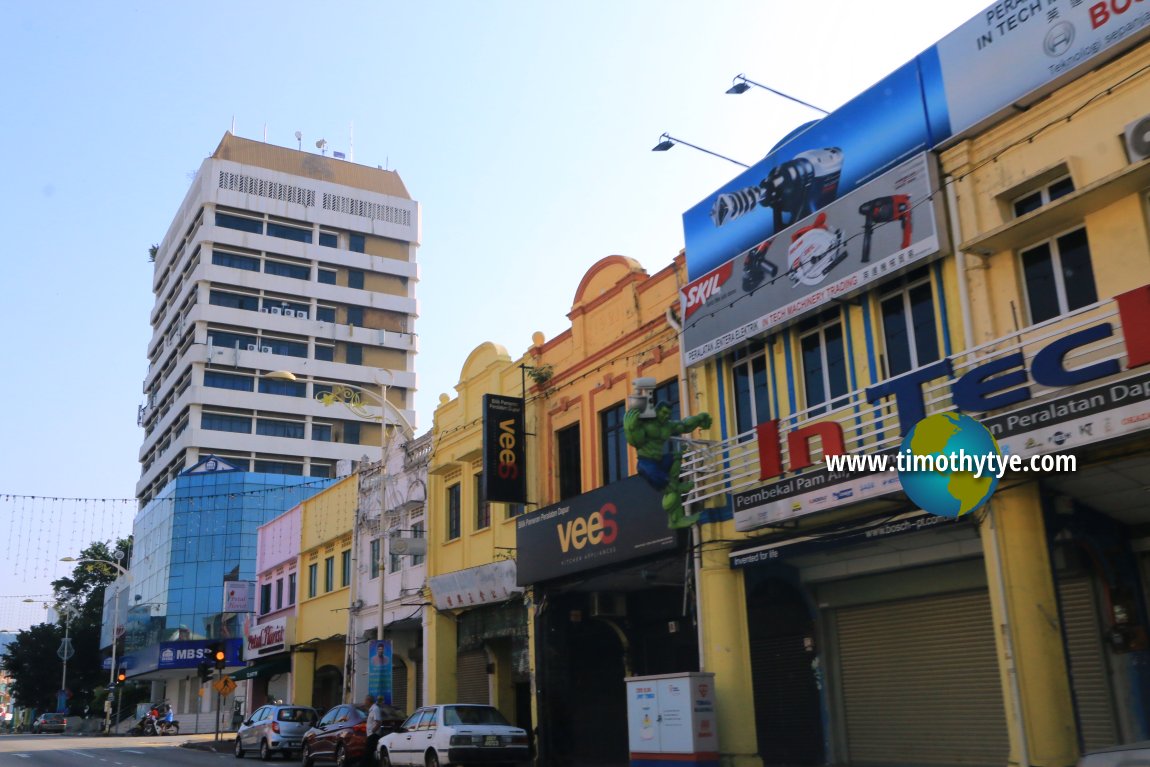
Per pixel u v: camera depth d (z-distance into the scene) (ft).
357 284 315.78
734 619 51.83
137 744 130.72
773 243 50.62
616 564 59.62
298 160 320.50
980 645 47.37
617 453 64.90
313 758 77.00
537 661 68.74
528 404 73.87
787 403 50.60
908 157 44.65
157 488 311.68
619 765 65.16
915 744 49.78
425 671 85.46
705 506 53.83
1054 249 39.37
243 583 146.00
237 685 155.22
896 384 42.39
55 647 275.39
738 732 50.14
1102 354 35.55
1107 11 37.70
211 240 294.87
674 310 58.39
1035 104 40.40
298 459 291.79
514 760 59.93
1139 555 43.47
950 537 47.78
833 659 54.95
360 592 102.99
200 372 286.25
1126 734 41.29
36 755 99.71
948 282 42.96
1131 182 35.86
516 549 69.67
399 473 96.94
